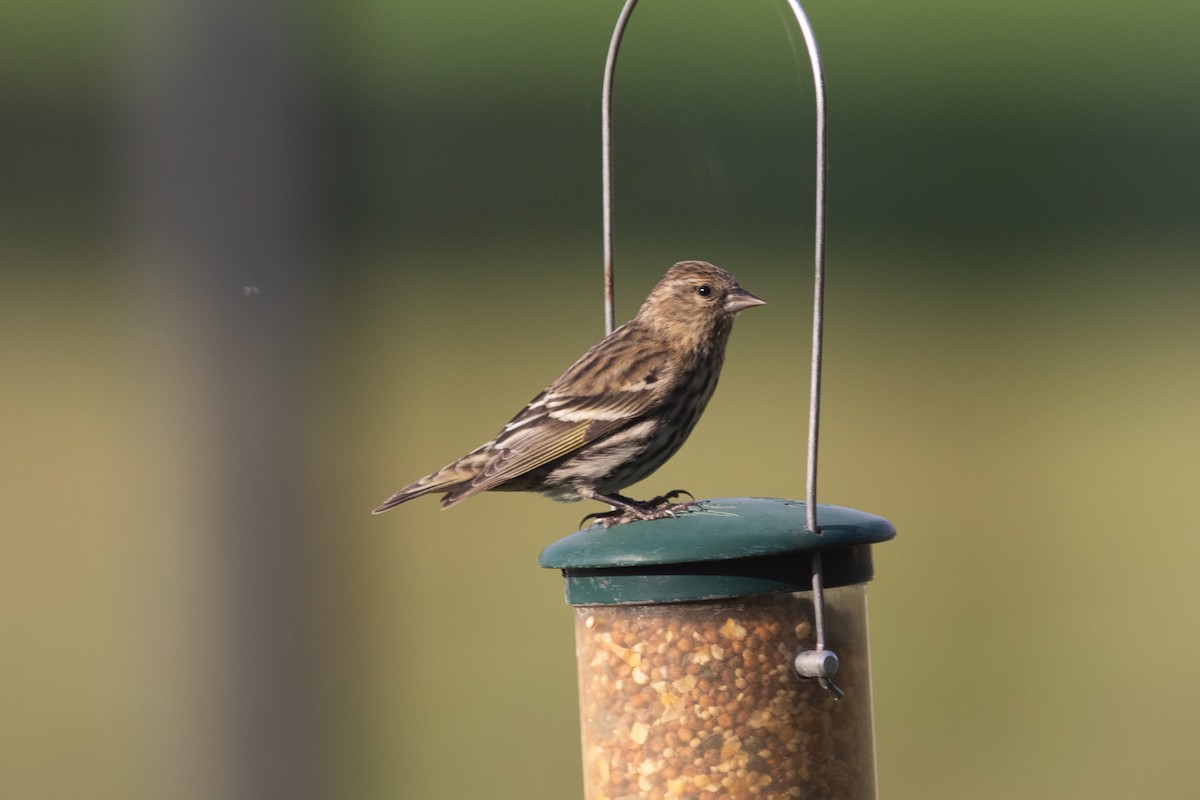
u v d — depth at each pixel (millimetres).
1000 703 15734
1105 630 16969
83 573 16781
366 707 11781
